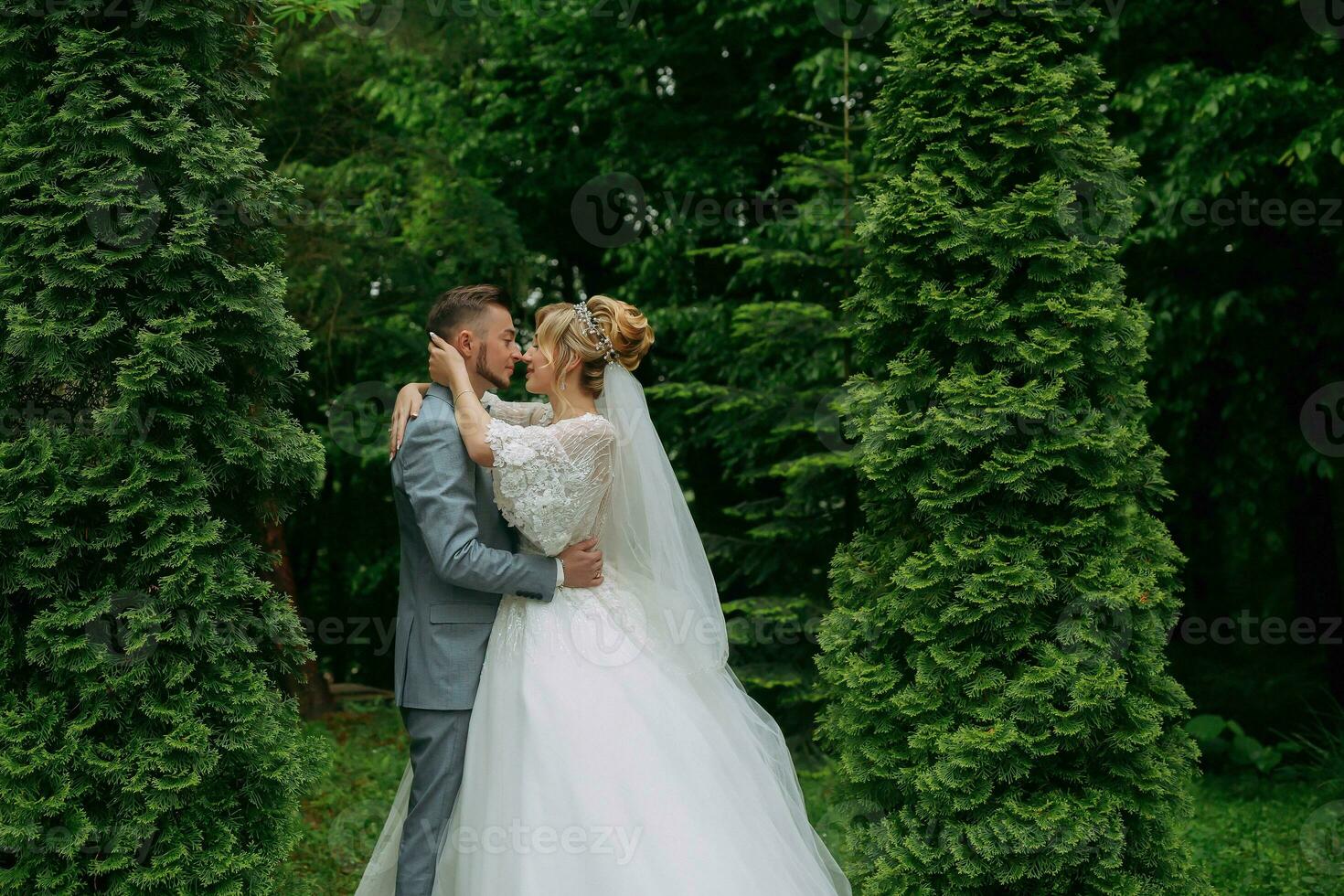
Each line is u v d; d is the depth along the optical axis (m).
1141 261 6.21
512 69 8.34
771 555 6.17
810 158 6.23
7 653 2.38
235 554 2.55
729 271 7.94
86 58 2.41
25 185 2.41
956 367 2.96
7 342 2.40
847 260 5.98
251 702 2.51
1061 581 2.88
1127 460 2.97
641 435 2.79
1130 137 5.98
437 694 2.64
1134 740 2.81
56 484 2.37
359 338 7.09
